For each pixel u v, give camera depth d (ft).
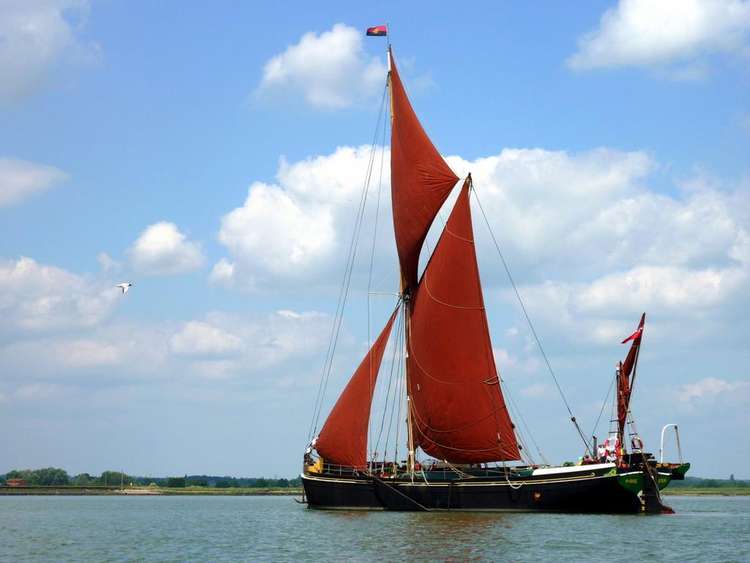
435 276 245.45
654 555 162.81
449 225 243.60
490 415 242.99
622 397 236.63
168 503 474.49
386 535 191.01
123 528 245.86
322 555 165.89
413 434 254.47
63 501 515.09
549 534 189.67
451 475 239.30
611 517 225.97
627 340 237.04
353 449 249.75
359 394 251.80
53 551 184.03
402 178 255.70
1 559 170.81
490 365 244.22
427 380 248.11
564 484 226.58
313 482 254.88
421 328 249.14
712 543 180.86
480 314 244.01
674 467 243.19
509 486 231.09
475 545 173.58
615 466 225.56
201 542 197.77
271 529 222.48
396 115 256.52
